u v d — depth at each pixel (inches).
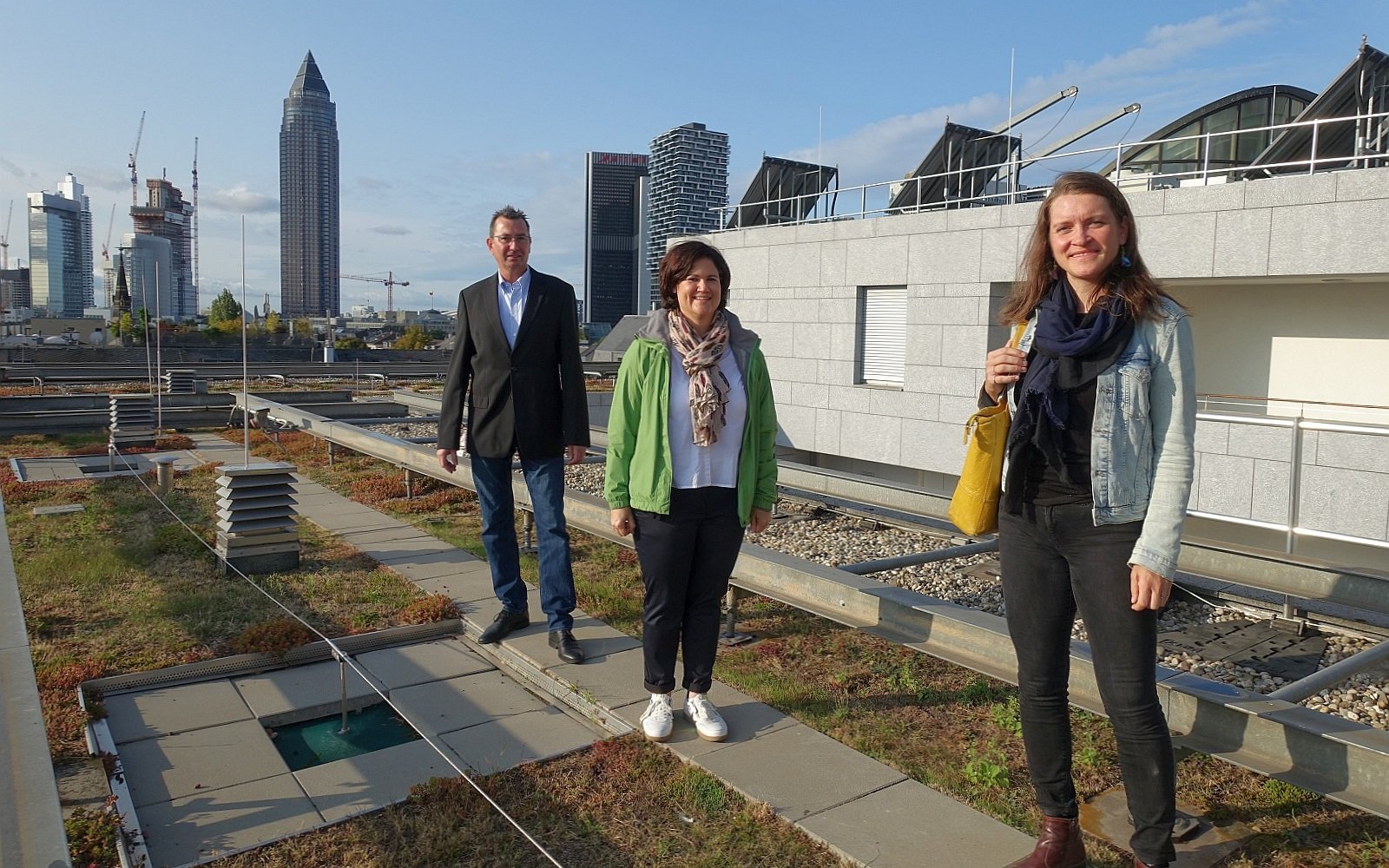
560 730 146.9
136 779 129.1
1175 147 484.7
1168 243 368.5
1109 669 91.0
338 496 354.3
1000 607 210.4
